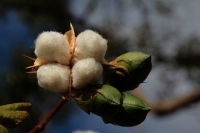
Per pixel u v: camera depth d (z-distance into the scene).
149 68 0.52
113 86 0.52
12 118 0.50
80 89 0.48
